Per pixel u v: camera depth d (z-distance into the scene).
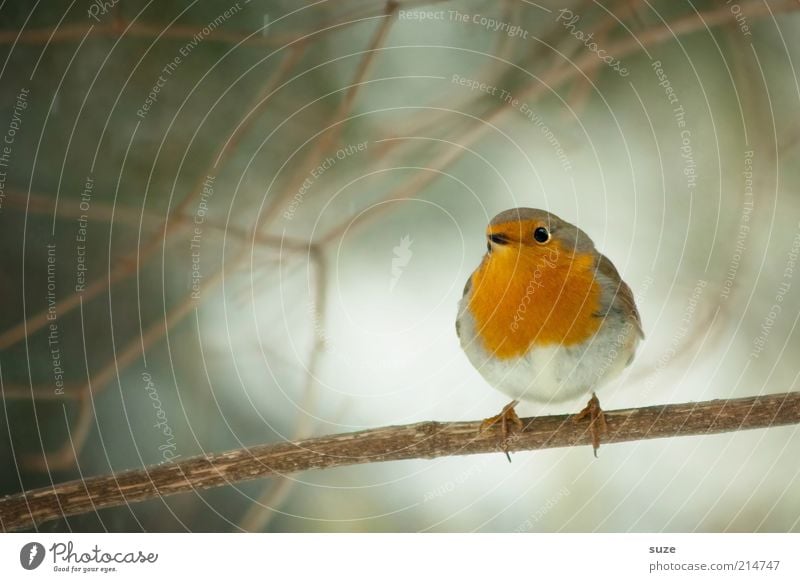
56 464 3.52
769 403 3.48
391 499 3.54
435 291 3.57
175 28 3.55
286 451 3.48
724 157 3.56
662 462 3.56
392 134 3.56
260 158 3.55
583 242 3.52
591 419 3.49
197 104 3.55
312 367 3.55
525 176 3.57
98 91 3.54
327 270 3.56
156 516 3.53
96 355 3.53
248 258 3.55
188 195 3.54
